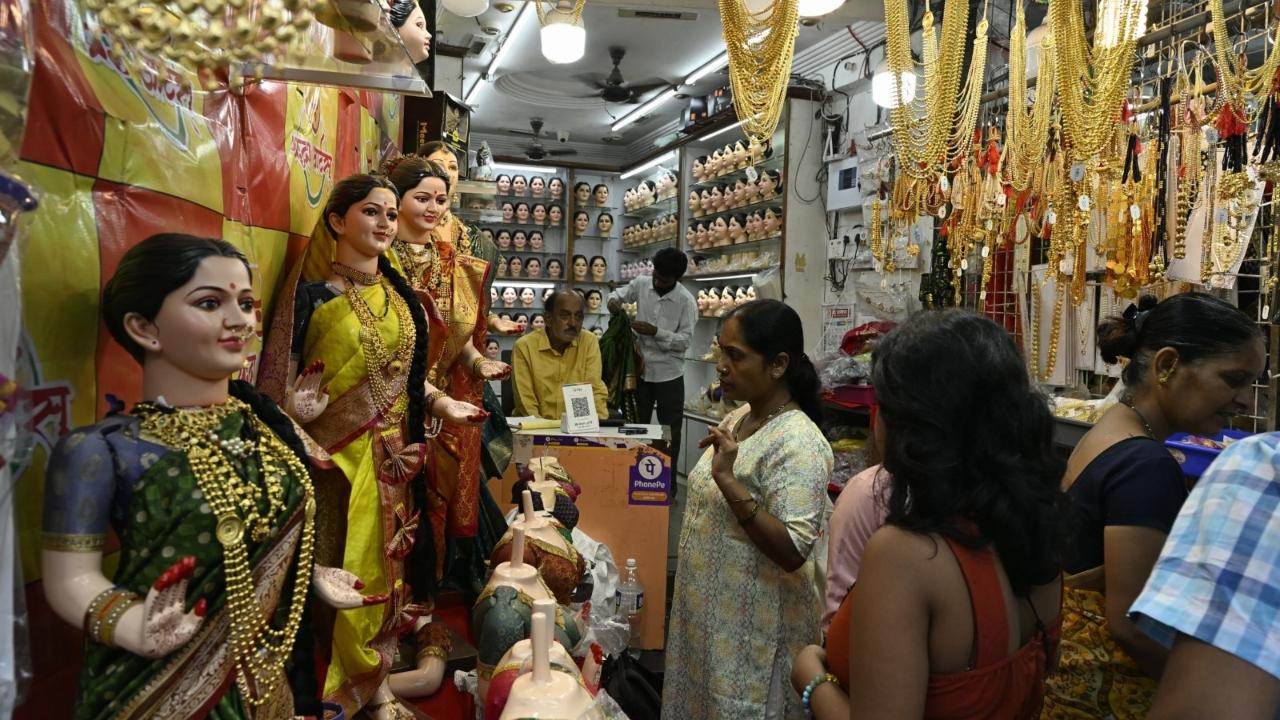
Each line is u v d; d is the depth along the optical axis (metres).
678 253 6.44
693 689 2.14
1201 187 3.21
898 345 1.12
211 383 1.02
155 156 1.28
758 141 3.38
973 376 1.05
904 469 1.07
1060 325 3.94
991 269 4.38
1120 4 3.13
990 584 1.02
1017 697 1.04
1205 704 0.76
